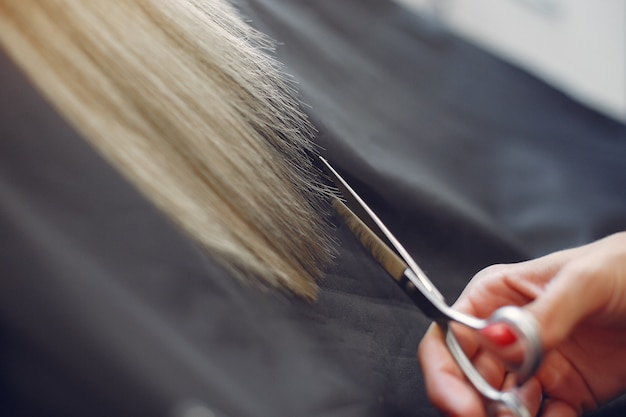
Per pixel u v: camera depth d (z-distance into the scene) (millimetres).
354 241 413
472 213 515
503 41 1179
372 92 619
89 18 335
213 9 460
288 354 290
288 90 470
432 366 332
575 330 391
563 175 667
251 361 276
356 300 396
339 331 373
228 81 406
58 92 300
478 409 313
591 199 649
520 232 601
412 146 610
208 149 356
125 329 246
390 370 377
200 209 334
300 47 582
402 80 661
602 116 757
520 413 308
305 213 398
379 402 351
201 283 278
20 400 244
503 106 716
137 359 243
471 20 1156
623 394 419
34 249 245
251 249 351
